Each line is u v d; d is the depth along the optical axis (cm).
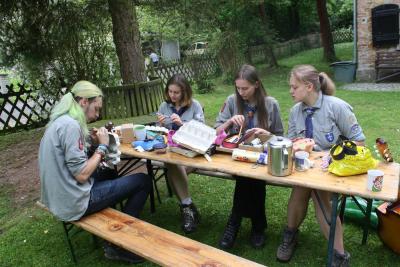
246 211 285
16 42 716
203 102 921
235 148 267
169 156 274
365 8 1000
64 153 250
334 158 222
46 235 336
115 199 273
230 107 304
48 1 701
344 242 287
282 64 1617
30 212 386
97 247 311
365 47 1029
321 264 265
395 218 256
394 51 987
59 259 299
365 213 275
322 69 1379
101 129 277
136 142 306
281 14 2102
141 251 216
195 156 270
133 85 726
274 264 270
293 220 267
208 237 312
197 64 1281
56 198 255
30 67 751
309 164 234
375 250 275
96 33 820
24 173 515
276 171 222
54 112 257
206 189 401
